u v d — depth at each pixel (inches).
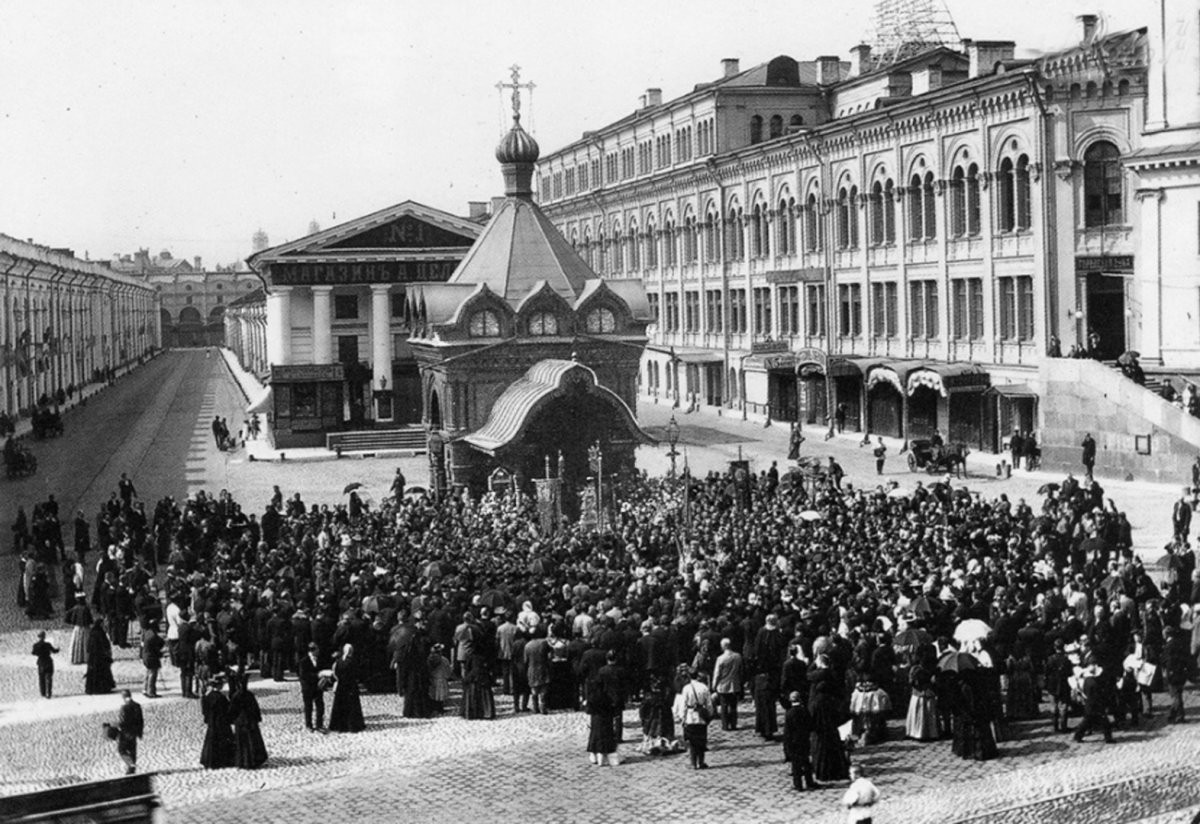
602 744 868.0
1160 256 2213.3
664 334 4072.3
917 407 2664.9
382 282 3152.1
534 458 1993.1
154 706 1091.9
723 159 3513.8
